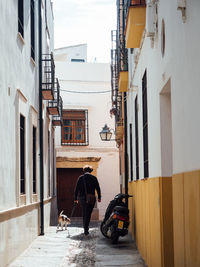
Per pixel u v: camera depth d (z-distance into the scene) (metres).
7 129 7.94
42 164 13.20
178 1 3.99
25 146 10.20
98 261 8.09
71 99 24.11
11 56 8.49
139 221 9.09
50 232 13.60
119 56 13.23
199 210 3.45
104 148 23.95
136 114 10.31
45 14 15.77
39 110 13.27
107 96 24.34
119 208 10.45
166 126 5.87
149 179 7.05
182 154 4.16
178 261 4.37
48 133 17.30
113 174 23.89
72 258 8.49
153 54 6.48
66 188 23.52
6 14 7.96
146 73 7.66
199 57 3.44
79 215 23.41
